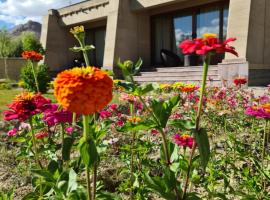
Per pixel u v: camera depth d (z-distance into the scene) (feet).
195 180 5.86
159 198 8.58
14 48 97.04
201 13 44.98
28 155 7.69
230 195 7.91
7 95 34.09
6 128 14.99
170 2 42.96
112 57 46.09
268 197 6.66
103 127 5.12
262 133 12.69
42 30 59.31
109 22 47.57
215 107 15.58
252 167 9.29
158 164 9.21
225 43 4.28
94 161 4.14
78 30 7.18
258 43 34.50
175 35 48.29
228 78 32.94
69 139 5.04
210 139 12.78
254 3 33.53
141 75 42.78
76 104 3.74
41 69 38.24
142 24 49.62
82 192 4.72
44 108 5.93
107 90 3.88
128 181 8.19
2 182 10.03
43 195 5.56
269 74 35.68
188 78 37.37
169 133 13.53
